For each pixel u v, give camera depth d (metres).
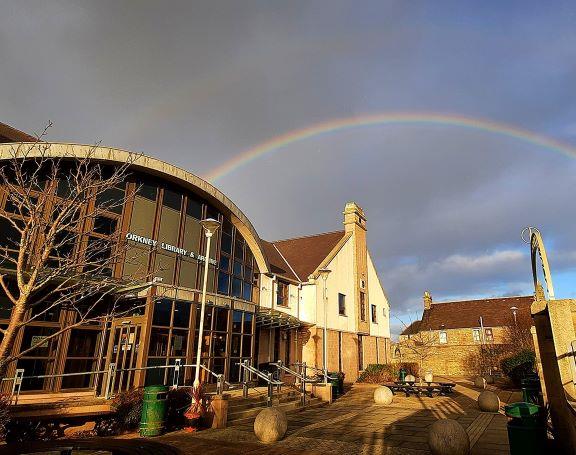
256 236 22.23
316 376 19.75
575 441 6.81
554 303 7.01
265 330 23.44
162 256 16.31
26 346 12.18
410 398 19.02
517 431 7.23
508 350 37.41
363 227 34.12
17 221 12.25
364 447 8.97
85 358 13.52
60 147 13.09
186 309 15.64
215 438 9.91
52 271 7.51
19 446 5.11
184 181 17.30
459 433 7.96
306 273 27.89
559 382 7.79
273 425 9.48
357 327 29.91
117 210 15.10
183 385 14.73
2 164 11.92
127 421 10.52
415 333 50.06
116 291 13.70
